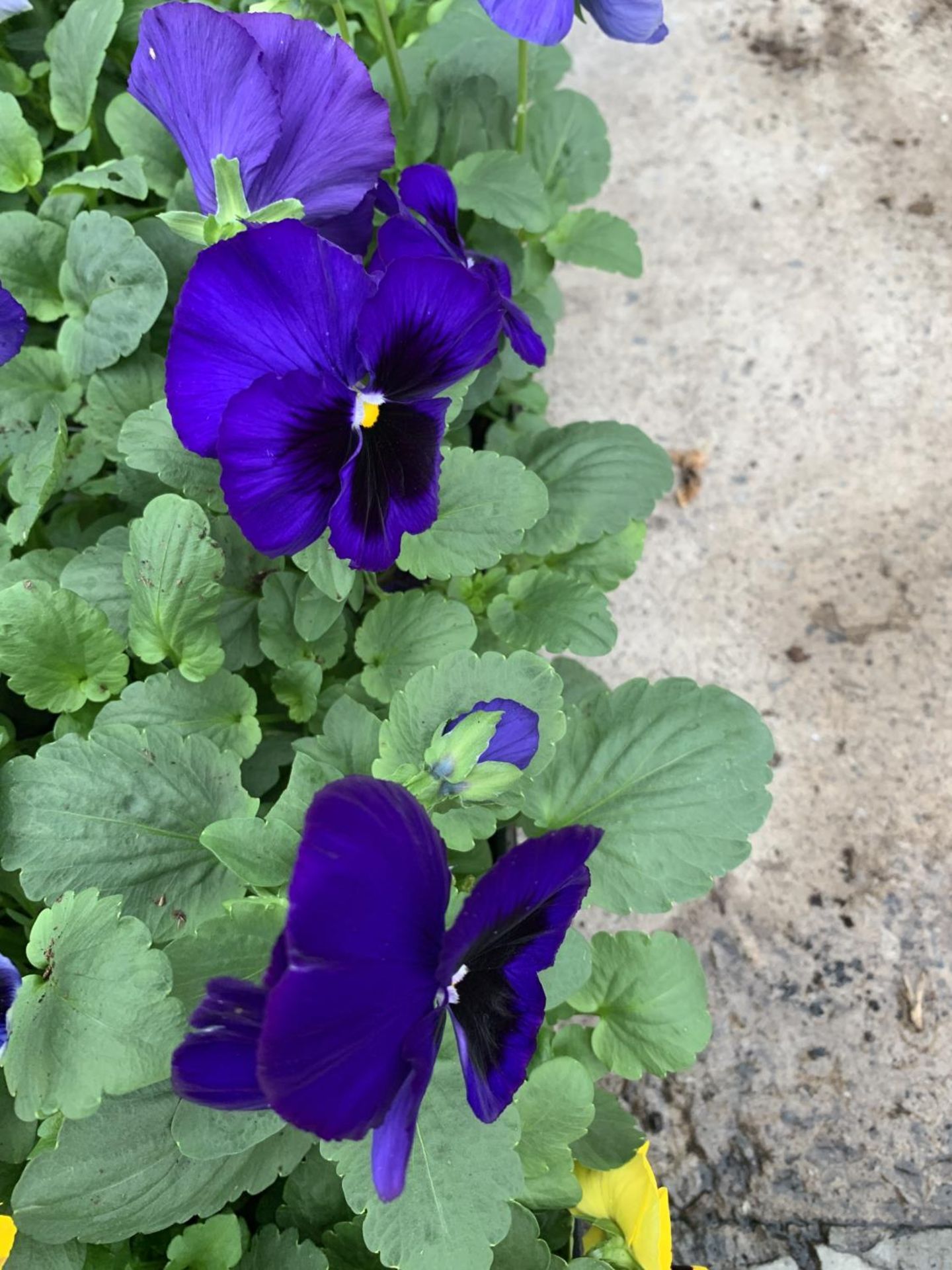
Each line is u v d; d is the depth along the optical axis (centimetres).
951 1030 45
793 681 50
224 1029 21
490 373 38
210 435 27
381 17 38
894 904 47
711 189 60
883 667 50
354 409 27
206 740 29
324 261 25
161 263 36
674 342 57
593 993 33
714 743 32
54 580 33
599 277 59
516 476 32
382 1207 26
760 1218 43
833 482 54
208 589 30
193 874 29
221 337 26
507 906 22
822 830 48
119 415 36
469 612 33
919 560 52
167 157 40
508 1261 29
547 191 43
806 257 58
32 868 28
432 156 41
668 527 53
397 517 28
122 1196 27
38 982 27
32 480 33
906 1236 42
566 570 39
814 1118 44
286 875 27
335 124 30
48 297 37
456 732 25
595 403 56
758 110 62
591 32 65
